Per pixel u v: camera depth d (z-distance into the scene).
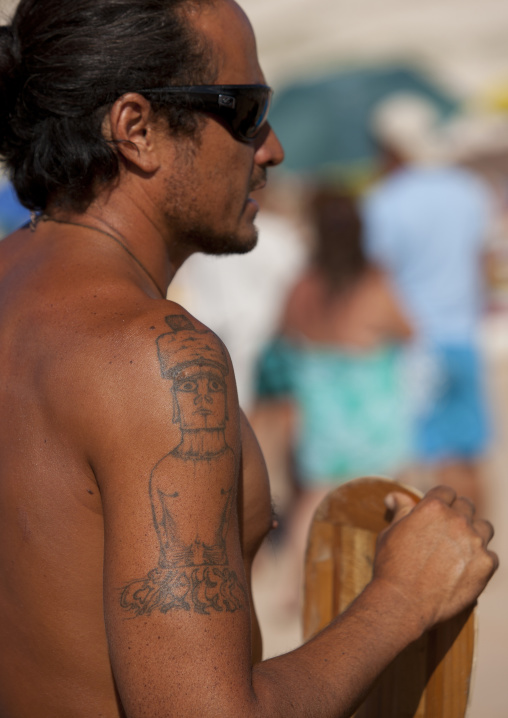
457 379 12.18
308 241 11.23
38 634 3.28
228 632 2.81
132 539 2.86
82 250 3.52
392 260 12.40
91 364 3.03
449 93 23.84
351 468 10.85
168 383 2.94
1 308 3.51
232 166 3.82
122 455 2.92
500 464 15.05
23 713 3.39
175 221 3.77
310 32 31.78
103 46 3.47
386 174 13.55
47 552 3.19
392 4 32.34
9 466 3.27
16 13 3.65
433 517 3.71
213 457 2.94
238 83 3.75
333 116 22.16
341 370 10.75
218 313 11.82
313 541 4.50
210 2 3.70
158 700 2.73
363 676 3.16
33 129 3.61
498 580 11.47
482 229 12.59
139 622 2.78
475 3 30.98
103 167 3.55
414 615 3.44
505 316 21.12
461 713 3.77
